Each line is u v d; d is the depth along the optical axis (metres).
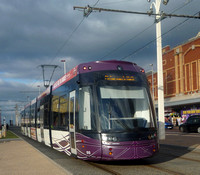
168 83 43.25
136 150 8.15
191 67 37.91
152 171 8.01
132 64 9.72
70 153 9.85
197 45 36.75
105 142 8.14
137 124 8.47
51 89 14.02
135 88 9.05
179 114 42.41
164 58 44.50
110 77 9.04
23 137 27.67
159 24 19.06
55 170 7.96
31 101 22.92
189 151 12.23
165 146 14.14
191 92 37.75
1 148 15.51
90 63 9.46
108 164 9.28
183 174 7.53
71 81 10.19
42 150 14.68
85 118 8.78
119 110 8.54
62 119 11.05
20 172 7.87
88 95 8.86
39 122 17.19
